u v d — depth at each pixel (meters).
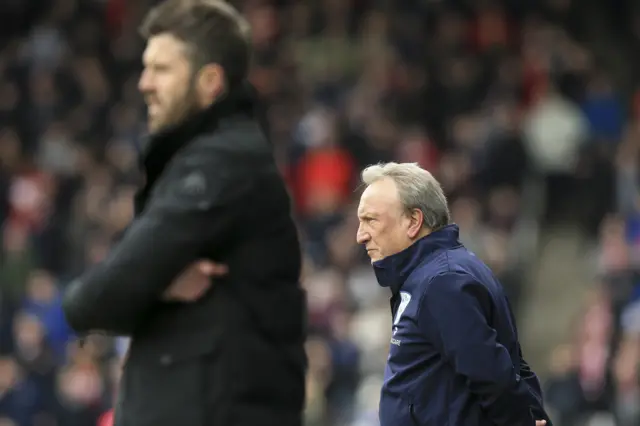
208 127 13.45
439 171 60.03
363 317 49.81
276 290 13.34
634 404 43.00
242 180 13.12
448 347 14.14
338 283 50.75
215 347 12.88
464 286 14.24
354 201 60.06
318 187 59.69
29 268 56.47
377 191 14.84
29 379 46.81
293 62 71.56
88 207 59.06
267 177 13.35
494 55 68.25
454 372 14.32
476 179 59.75
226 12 13.71
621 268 49.72
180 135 13.44
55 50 70.50
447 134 65.69
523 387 14.19
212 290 13.04
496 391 14.02
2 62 72.00
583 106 65.44
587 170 60.94
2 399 46.50
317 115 62.03
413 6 72.12
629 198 60.09
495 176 59.66
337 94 66.44
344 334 48.38
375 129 62.34
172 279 12.87
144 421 12.88
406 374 14.54
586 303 54.34
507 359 14.10
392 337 14.81
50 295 51.38
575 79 65.81
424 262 14.65
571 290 59.22
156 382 12.95
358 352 48.12
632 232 55.47
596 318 47.06
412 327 14.47
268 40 73.31
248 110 13.78
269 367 13.15
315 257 55.91
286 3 75.50
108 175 62.44
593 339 45.62
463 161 60.41
